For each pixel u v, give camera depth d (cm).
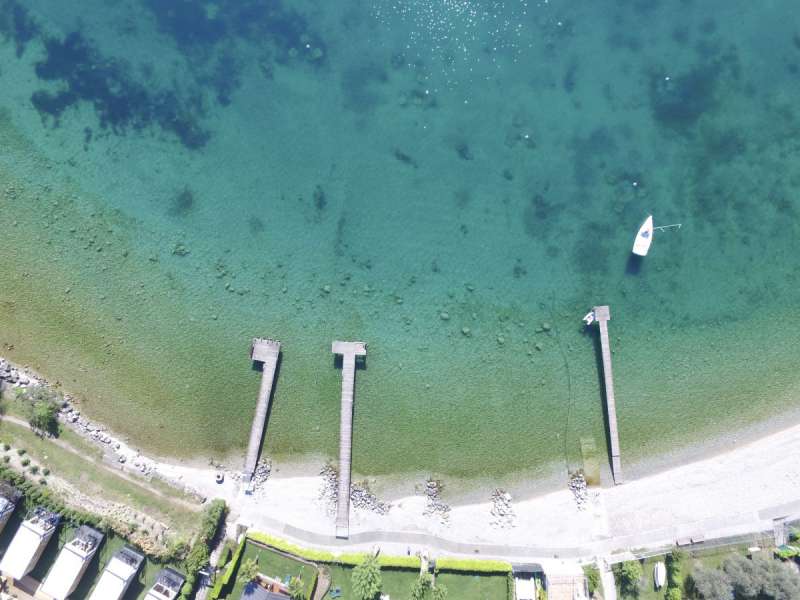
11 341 2917
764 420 2925
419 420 2920
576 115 2962
